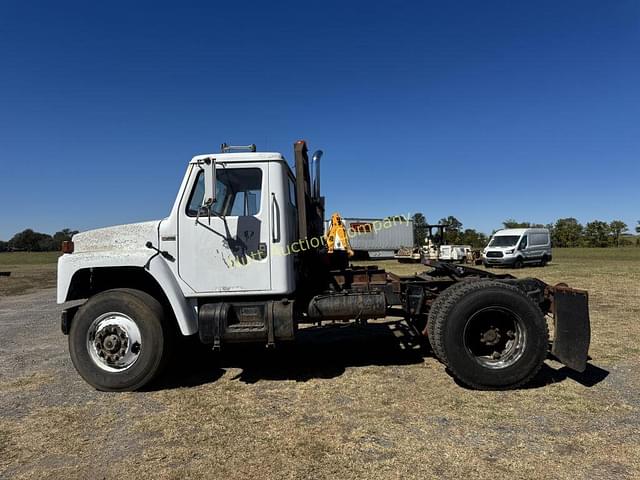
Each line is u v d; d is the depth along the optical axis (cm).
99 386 445
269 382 465
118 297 449
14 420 378
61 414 389
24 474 288
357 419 361
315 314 482
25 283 2180
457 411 372
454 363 421
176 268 459
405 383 447
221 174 466
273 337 445
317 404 397
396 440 321
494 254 2528
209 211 435
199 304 470
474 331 437
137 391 448
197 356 578
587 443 309
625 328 673
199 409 393
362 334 690
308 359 551
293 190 531
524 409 373
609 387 421
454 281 506
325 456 301
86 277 486
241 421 364
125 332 446
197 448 318
